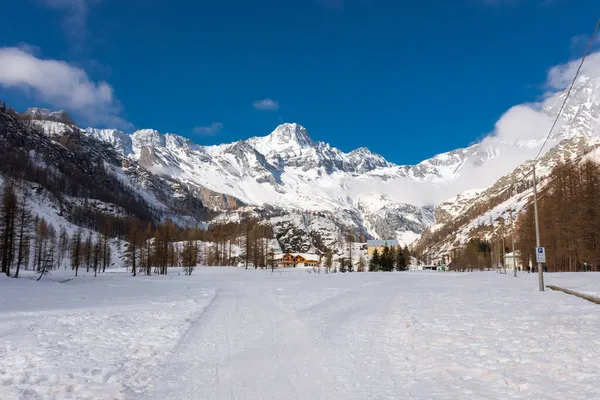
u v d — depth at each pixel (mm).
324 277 83375
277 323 19750
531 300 25844
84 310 25406
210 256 159500
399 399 8797
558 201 86250
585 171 78312
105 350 14156
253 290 43844
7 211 69000
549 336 13766
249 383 10281
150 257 119062
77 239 125500
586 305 22141
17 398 9195
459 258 180500
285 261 178625
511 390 8984
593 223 70812
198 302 30312
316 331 17250
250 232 186125
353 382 10156
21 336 16438
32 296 35844
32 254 139250
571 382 9156
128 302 30719
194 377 10891
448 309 22516
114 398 9289
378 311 23625
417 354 12625
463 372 10461
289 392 9547
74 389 9977
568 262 96375
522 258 114688
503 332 14922
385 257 164750
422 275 95125
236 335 16797
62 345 14875
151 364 12242
